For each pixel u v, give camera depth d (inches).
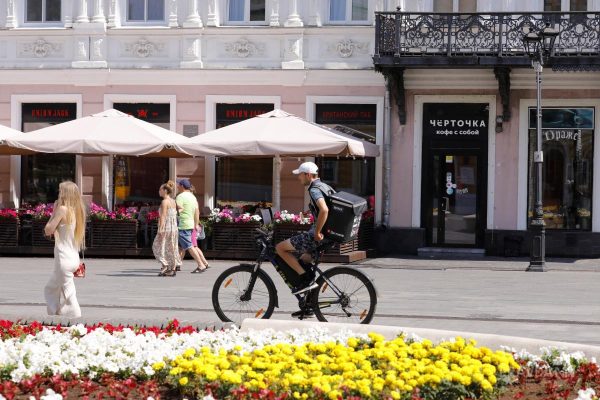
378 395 290.4
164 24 1122.0
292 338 380.5
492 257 1042.1
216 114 1111.6
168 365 324.8
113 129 984.3
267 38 1099.9
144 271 870.4
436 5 1066.1
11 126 1138.7
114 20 1123.3
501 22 1008.9
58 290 508.4
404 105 1066.7
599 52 996.6
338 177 1083.9
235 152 957.2
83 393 310.5
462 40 1018.7
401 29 1024.2
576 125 1042.7
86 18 1125.7
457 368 311.3
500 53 998.4
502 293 713.0
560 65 995.9
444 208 1072.2
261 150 952.9
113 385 310.2
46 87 1134.4
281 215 983.0
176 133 1063.6
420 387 299.0
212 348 358.0
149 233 1033.5
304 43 1092.5
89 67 1121.4
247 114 1106.7
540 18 1030.4
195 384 301.4
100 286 733.3
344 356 326.0
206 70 1101.1
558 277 847.7
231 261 987.3
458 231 1071.0
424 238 1074.1
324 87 1087.0
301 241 494.3
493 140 1056.8
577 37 1007.0
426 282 789.9
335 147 946.1
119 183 1115.9
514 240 1050.7
